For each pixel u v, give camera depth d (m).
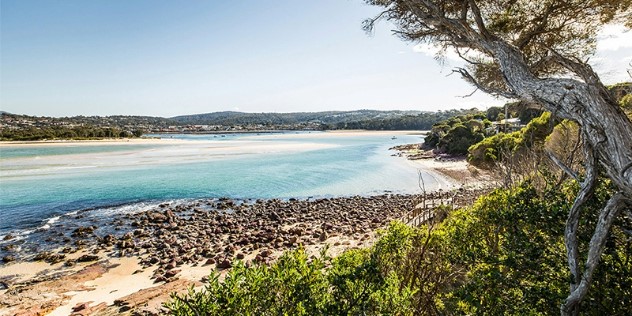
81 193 30.14
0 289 12.28
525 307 4.29
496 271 4.53
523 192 5.19
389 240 5.93
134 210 24.81
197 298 3.43
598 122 3.96
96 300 11.38
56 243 17.41
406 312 4.49
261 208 25.88
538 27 6.25
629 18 6.15
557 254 4.30
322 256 4.63
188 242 17.47
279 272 3.83
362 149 77.88
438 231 6.49
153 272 13.74
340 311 3.53
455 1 6.25
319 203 27.50
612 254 3.97
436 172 42.56
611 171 3.79
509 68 5.20
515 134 27.09
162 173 41.44
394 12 7.00
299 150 74.31
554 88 4.48
